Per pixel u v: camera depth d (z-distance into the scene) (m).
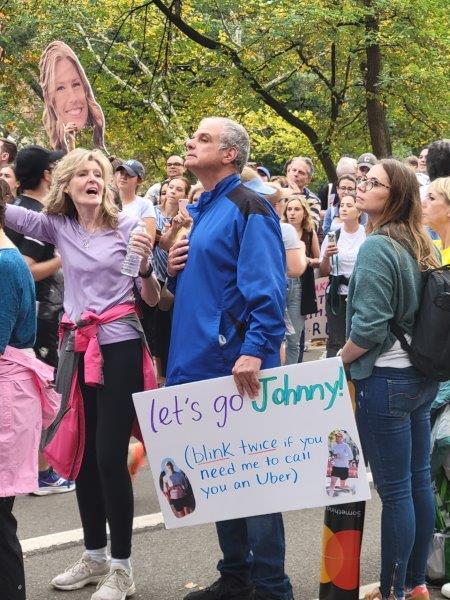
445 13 21.17
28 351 5.33
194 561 6.74
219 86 23.16
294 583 6.25
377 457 5.45
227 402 5.14
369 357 5.39
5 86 26.83
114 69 26.06
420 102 22.58
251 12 23.58
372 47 21.50
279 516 5.40
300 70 23.62
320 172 29.53
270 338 5.14
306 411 5.10
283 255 5.35
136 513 7.84
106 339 5.93
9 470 5.15
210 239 5.32
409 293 5.38
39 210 7.96
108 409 5.90
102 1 23.75
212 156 5.37
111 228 6.07
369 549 6.85
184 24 22.06
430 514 5.66
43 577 6.52
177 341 5.45
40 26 24.09
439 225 6.20
